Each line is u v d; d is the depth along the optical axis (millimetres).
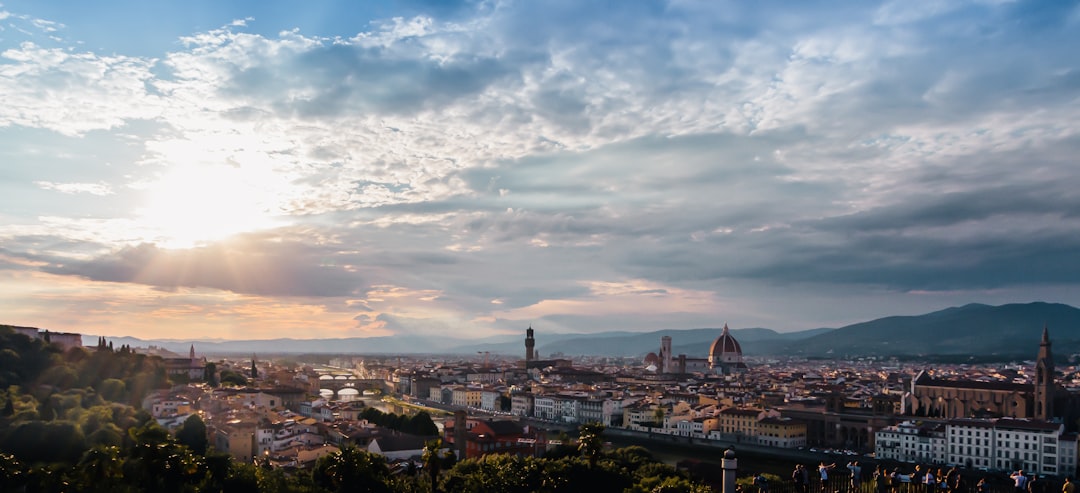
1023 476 133375
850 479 155125
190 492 186625
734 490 109000
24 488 187250
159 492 181250
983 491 134500
